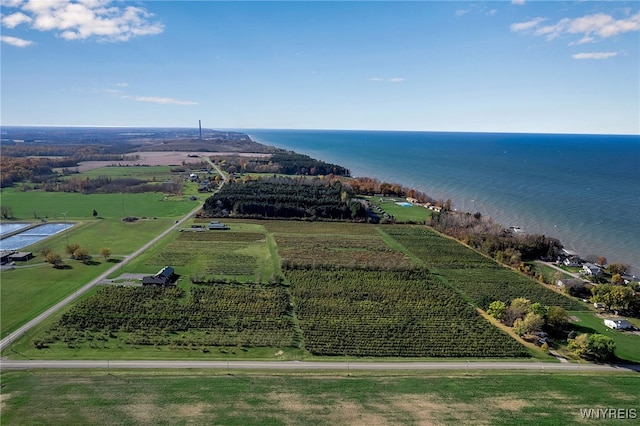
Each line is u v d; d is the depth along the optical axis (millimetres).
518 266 119250
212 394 60062
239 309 88375
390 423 54656
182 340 75812
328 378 65812
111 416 54375
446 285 106188
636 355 75250
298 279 105125
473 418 56250
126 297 91750
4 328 77938
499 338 80375
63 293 93750
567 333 82750
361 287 101500
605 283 107938
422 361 72312
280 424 53719
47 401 57438
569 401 60969
